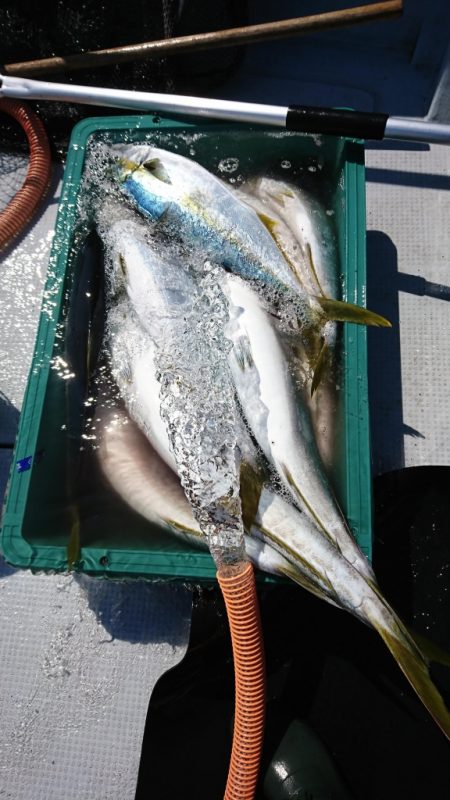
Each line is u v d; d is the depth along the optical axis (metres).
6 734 0.98
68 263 1.09
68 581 1.06
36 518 0.94
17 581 1.06
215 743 0.93
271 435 0.95
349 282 1.04
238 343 1.01
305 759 0.89
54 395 1.01
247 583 0.83
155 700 0.95
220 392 0.98
